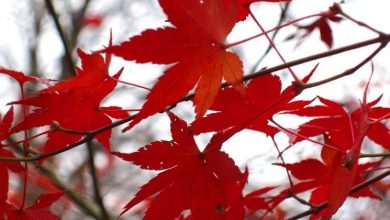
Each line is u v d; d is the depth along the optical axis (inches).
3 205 23.9
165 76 20.3
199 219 22.5
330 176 24.5
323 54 21.3
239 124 22.5
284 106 22.9
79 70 22.6
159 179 22.3
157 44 20.0
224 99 22.4
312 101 22.9
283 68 21.4
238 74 20.8
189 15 20.1
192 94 21.7
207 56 20.4
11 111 23.4
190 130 22.3
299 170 24.6
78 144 22.7
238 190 24.1
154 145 22.3
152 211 22.5
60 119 23.2
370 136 24.1
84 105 23.0
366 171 24.5
